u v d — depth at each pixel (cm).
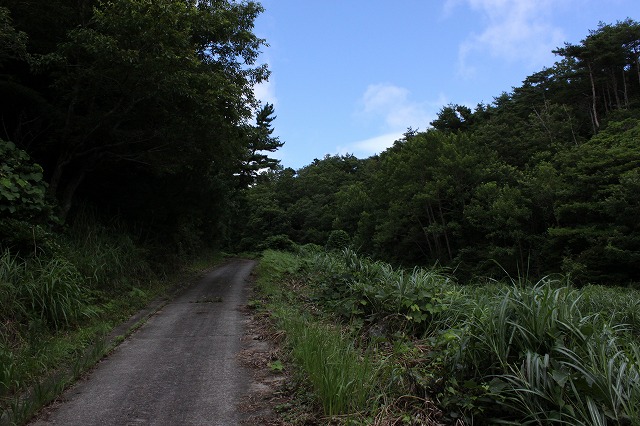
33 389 455
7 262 687
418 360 468
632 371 332
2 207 759
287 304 908
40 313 661
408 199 2927
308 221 5900
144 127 1165
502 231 2362
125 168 1402
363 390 386
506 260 2322
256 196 6319
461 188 2734
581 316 416
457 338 430
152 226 1631
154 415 395
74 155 1093
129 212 1462
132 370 529
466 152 2852
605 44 3609
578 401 320
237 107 1320
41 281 692
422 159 2880
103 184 1385
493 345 378
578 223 2173
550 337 370
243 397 438
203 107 1031
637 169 1939
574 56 3853
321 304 859
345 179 6850
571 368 343
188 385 474
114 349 626
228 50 1319
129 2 873
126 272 1127
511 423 338
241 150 1523
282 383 470
